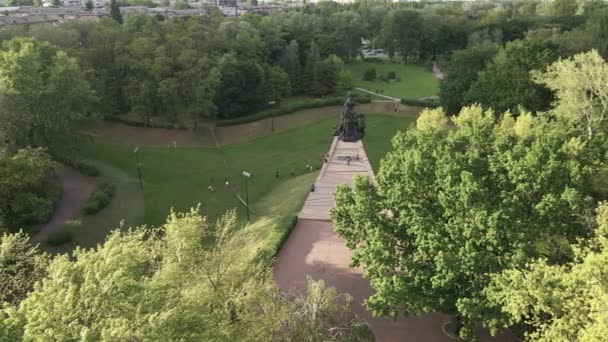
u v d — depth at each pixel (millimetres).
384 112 112625
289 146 93562
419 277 34062
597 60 58125
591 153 42125
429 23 155625
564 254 34094
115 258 24672
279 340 29562
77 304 23281
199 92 91938
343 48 148375
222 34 113375
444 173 35719
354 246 40375
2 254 30391
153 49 96188
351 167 72062
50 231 57562
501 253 32906
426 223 34688
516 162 34750
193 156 87875
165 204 67625
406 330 39812
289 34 136250
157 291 24344
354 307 42844
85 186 70562
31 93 67312
